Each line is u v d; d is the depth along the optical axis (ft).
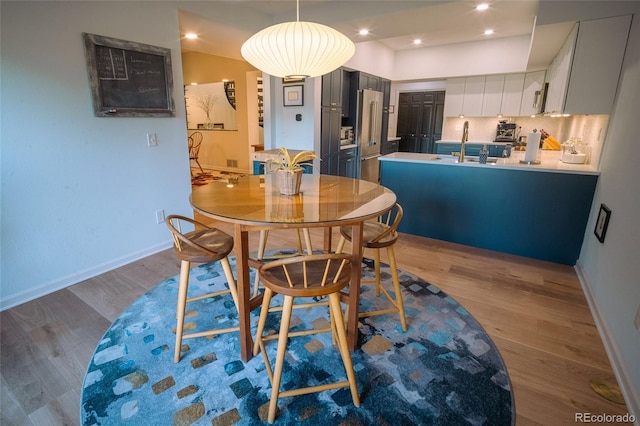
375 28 12.43
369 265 9.85
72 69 8.01
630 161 6.91
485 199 10.91
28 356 6.04
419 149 24.31
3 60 6.94
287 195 6.50
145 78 9.46
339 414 4.89
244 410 4.95
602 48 8.70
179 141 10.82
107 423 4.71
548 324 7.13
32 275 7.93
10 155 7.27
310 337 6.59
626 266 6.22
